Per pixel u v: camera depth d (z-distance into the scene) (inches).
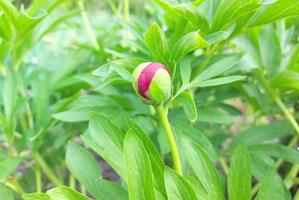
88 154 11.6
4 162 14.4
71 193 9.7
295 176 19.2
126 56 15.2
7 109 16.0
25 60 22.6
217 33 12.7
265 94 17.8
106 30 24.7
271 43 16.6
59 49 22.5
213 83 11.2
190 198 10.0
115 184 11.3
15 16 15.7
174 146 11.0
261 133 16.4
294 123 16.2
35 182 19.3
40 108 16.6
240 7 12.7
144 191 9.5
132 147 9.6
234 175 11.2
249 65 15.9
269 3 12.0
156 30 11.2
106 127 11.3
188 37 11.4
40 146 18.4
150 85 10.4
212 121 14.9
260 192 11.5
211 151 13.7
